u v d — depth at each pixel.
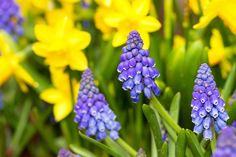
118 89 0.50
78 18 0.53
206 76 0.34
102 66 0.50
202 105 0.34
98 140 0.40
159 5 0.51
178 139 0.36
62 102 0.48
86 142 0.48
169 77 0.46
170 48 0.48
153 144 0.41
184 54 0.45
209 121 0.34
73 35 0.45
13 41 0.52
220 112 0.34
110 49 0.50
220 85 0.48
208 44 0.48
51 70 0.48
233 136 0.27
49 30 0.46
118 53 0.49
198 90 0.34
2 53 0.51
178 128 0.38
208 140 0.36
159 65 0.47
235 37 0.49
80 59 0.45
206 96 0.34
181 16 0.51
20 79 0.53
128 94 0.47
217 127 0.35
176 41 0.50
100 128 0.38
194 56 0.44
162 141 0.39
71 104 0.48
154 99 0.38
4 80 0.52
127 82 0.36
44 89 0.52
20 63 0.52
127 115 0.50
